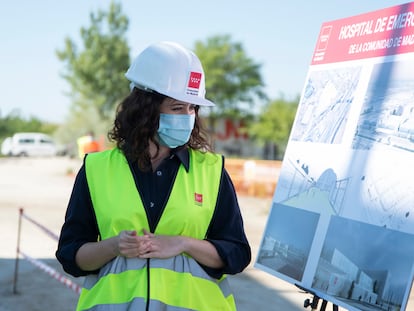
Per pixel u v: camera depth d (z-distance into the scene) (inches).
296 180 100.7
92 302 75.3
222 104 1941.4
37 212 481.4
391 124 84.4
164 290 74.8
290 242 97.7
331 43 102.3
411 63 84.0
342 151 92.3
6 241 348.2
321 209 93.0
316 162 97.0
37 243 346.0
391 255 78.7
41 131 2341.3
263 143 1972.2
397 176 80.9
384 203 81.9
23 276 270.2
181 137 78.1
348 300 83.3
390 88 86.5
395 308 75.9
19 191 642.8
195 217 77.7
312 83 104.8
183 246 76.0
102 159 79.8
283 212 101.7
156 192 78.0
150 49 79.7
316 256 91.4
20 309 224.7
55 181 804.0
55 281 264.8
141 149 77.6
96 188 78.0
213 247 77.9
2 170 986.7
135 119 78.2
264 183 708.0
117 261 76.0
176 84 77.3
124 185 77.7
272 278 282.2
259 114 1925.4
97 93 1759.4
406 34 86.1
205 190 79.2
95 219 78.6
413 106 81.3
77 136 1718.8
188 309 75.1
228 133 1991.9
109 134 81.2
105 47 1745.8
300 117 105.2
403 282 75.7
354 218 86.1
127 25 1774.1
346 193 89.0
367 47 93.4
